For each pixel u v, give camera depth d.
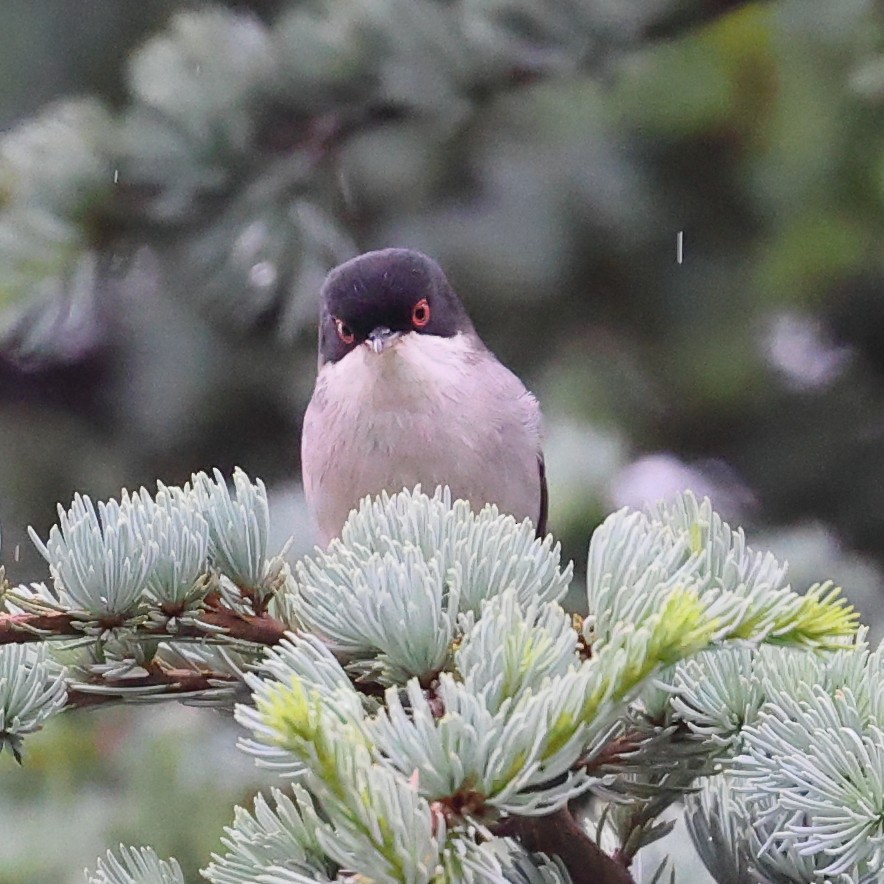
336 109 9.66
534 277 12.64
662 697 4.69
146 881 4.64
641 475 12.24
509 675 3.79
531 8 9.62
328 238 9.78
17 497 12.22
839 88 12.04
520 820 4.63
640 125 12.69
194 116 9.53
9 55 12.48
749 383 12.88
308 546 9.48
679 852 5.71
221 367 12.47
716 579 4.51
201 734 8.69
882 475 12.81
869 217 12.41
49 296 9.45
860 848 4.10
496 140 12.69
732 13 10.71
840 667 4.63
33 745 8.69
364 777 3.38
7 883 8.12
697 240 12.91
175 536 4.81
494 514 4.73
